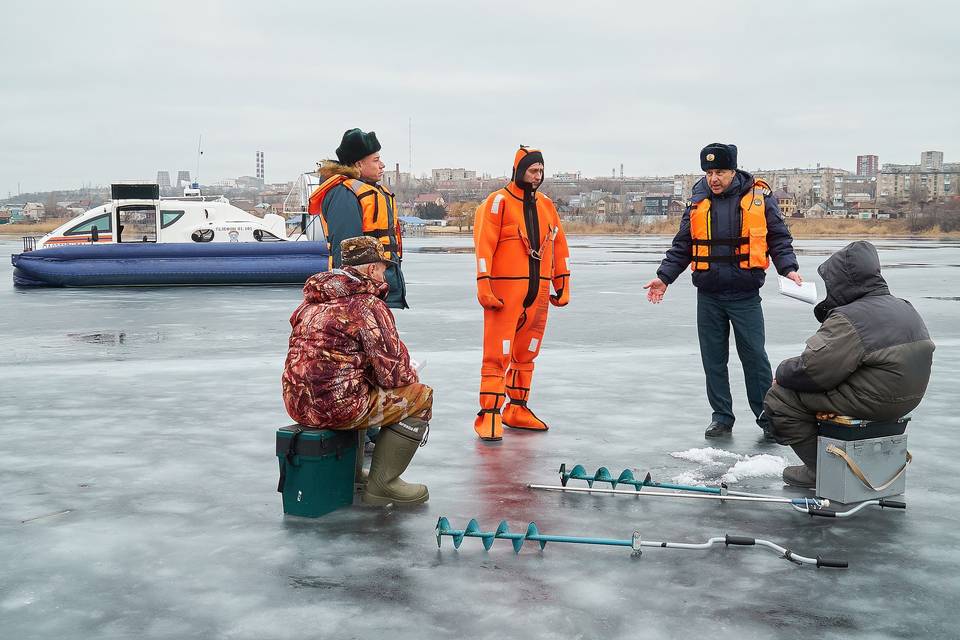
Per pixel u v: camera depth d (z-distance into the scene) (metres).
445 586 4.02
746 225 6.99
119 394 8.82
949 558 4.43
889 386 5.12
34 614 3.72
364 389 5.04
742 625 3.62
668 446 6.85
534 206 7.18
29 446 6.68
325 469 5.04
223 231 27.75
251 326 15.10
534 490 5.63
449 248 63.81
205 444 6.76
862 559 4.41
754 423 7.71
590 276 30.50
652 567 4.27
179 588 3.99
